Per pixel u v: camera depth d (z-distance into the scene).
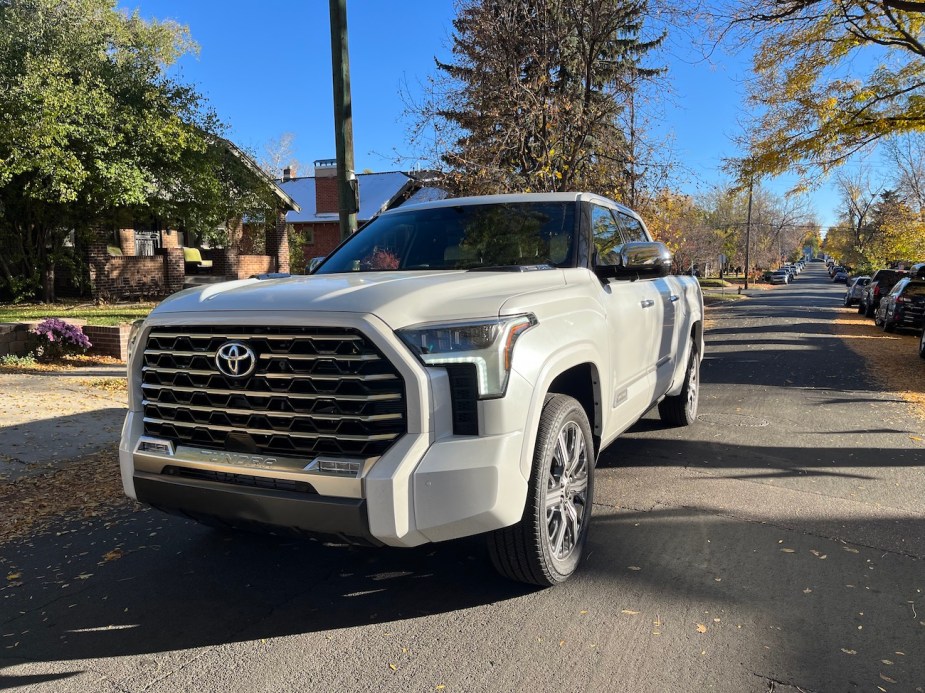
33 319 12.25
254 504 2.81
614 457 5.71
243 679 2.65
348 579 3.52
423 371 2.66
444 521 2.66
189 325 2.95
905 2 12.30
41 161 13.88
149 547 3.97
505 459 2.74
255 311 2.83
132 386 3.21
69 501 4.78
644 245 4.07
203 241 24.50
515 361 2.83
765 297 43.38
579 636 2.92
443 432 2.70
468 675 2.65
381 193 35.69
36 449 6.03
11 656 2.82
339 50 6.71
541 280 3.46
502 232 4.29
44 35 15.47
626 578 3.46
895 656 2.76
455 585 3.42
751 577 3.47
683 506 4.51
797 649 2.81
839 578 3.46
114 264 20.38
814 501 4.62
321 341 2.70
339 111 6.80
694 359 6.83
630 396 4.46
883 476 5.21
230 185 20.19
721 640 2.88
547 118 14.38
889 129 14.16
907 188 34.59
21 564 3.74
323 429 2.72
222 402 2.90
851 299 31.75
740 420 7.18
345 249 4.66
